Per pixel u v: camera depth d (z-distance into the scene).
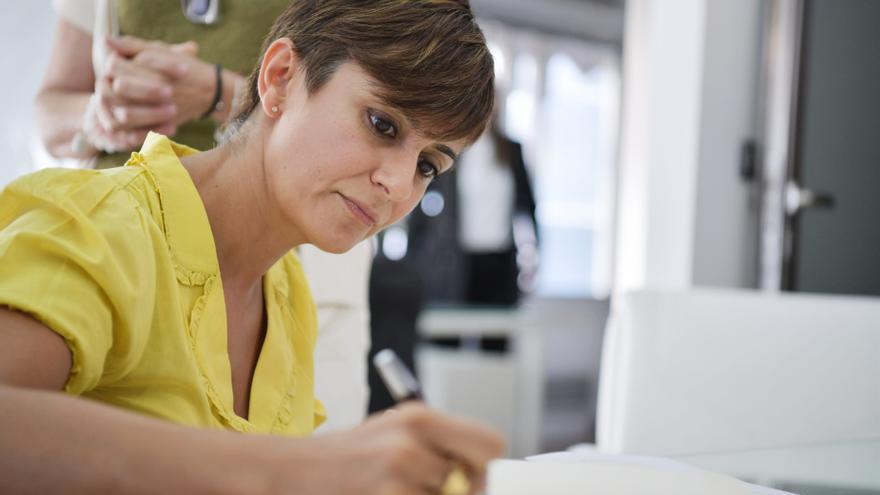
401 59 0.67
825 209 3.48
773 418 1.32
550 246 6.61
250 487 0.42
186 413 0.67
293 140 0.71
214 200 0.76
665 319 1.33
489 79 0.72
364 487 0.41
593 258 6.76
